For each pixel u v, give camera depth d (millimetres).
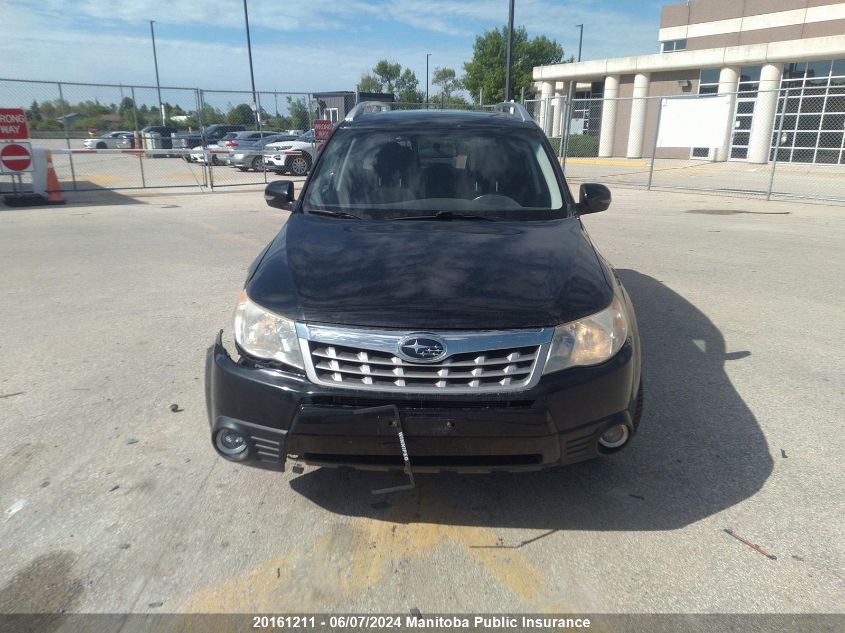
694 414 3744
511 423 2383
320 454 2512
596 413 2510
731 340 5008
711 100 15109
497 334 2416
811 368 4453
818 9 25000
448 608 2303
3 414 3725
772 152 25000
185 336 5051
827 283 6738
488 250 2977
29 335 5051
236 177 20016
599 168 24359
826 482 3062
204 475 3117
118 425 3605
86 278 6809
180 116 25719
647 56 27891
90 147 20828
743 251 8391
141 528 2717
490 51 45250
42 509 2838
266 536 2680
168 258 7832
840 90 22734
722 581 2420
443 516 2820
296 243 3123
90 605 2299
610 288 2816
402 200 3688
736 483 3053
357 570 2488
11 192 13766
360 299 2547
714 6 28406
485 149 4012
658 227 10359
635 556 2561
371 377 2402
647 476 3111
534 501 2924
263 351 2543
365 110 4953
